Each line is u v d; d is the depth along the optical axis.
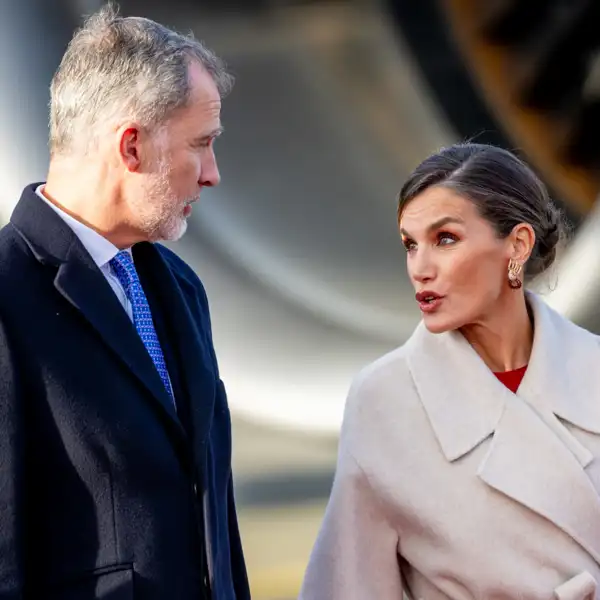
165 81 6.90
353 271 19.22
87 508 6.69
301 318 18.11
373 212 19.91
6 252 6.80
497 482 6.98
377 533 7.30
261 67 20.19
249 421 17.33
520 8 19.08
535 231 7.09
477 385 7.21
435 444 7.19
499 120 19.42
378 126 19.98
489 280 7.04
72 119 7.00
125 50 6.93
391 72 19.75
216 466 7.59
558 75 19.38
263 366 17.48
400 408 7.30
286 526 15.36
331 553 7.34
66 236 6.88
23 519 6.48
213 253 18.48
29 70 16.92
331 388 17.34
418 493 7.11
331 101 20.20
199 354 7.44
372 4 19.53
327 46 19.84
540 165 19.38
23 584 6.48
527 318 7.47
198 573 7.04
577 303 16.47
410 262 7.12
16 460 6.45
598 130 19.38
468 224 6.95
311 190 20.02
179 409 7.29
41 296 6.75
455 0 19.00
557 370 7.30
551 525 6.98
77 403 6.66
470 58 19.28
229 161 20.23
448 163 7.00
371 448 7.27
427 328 7.14
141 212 7.04
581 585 6.83
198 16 19.75
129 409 6.79
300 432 17.30
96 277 6.89
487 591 6.97
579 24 19.08
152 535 6.81
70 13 17.19
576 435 7.23
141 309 7.30
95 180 7.00
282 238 19.36
